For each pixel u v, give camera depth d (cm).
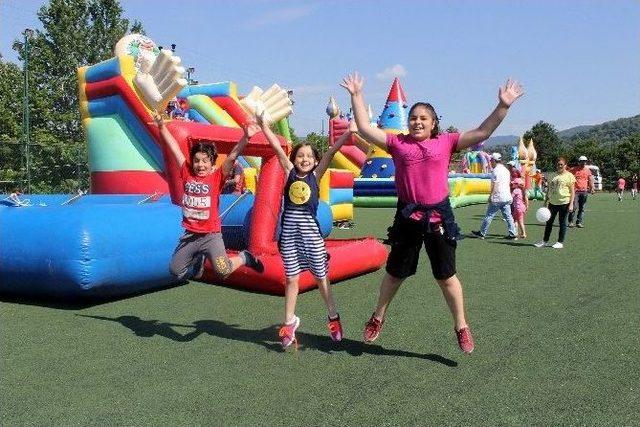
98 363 377
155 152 930
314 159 427
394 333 447
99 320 484
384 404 313
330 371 364
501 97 353
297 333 449
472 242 1036
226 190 1092
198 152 427
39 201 882
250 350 405
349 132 415
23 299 567
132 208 590
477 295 582
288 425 289
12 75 4425
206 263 616
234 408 308
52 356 390
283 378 352
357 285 634
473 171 2995
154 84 902
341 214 1320
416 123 375
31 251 526
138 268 556
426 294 582
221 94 1401
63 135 4519
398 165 380
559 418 296
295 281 415
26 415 299
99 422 292
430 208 374
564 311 515
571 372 362
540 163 7544
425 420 294
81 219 527
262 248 622
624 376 355
